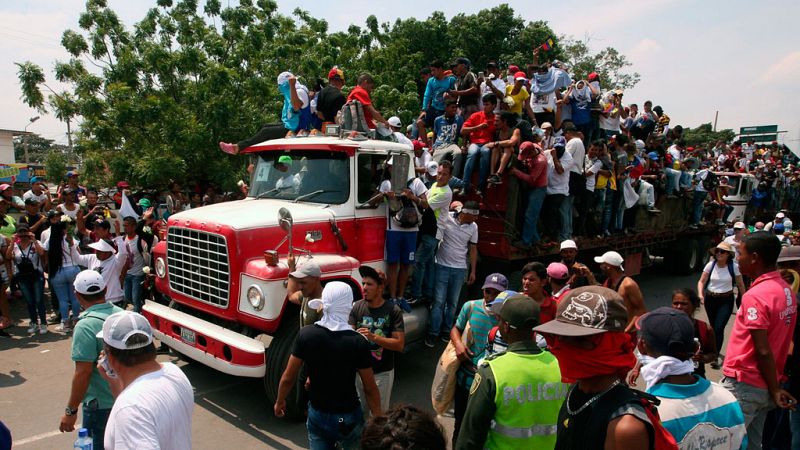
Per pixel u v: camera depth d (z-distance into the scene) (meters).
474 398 2.68
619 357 2.02
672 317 2.38
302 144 6.02
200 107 12.98
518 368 2.65
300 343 3.41
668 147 14.23
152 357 2.54
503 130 7.25
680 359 2.34
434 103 10.57
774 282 3.50
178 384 2.51
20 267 7.52
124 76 12.59
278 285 4.86
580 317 2.04
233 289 5.09
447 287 6.69
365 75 7.01
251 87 13.38
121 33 13.27
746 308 3.50
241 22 14.83
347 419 3.39
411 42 26.80
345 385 3.38
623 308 2.04
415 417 1.70
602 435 1.93
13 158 42.56
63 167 17.59
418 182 6.40
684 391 2.33
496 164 7.10
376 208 6.04
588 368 2.02
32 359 6.73
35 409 5.31
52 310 8.87
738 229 9.12
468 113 9.33
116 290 7.23
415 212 5.97
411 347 6.45
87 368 3.29
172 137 12.13
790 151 29.66
